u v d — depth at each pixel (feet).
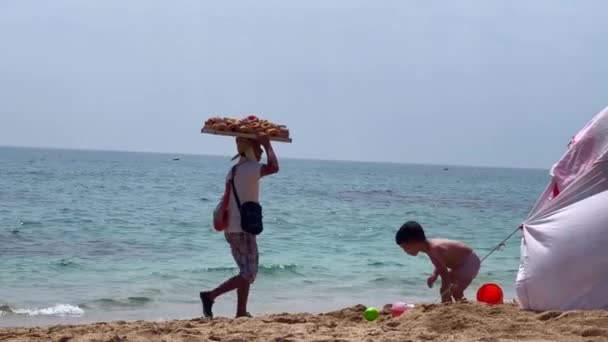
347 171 472.44
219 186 174.91
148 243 63.36
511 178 484.33
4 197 110.32
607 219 22.53
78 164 341.62
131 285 43.21
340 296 41.52
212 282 44.75
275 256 58.13
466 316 21.56
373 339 19.57
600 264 22.18
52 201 105.70
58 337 21.27
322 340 19.51
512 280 47.55
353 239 72.28
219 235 70.74
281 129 25.76
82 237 65.87
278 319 24.27
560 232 23.03
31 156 536.42
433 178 376.48
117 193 131.95
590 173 23.75
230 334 20.74
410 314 23.13
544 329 19.95
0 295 39.34
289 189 182.60
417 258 57.93
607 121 24.43
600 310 21.75
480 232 85.81
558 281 22.71
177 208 102.42
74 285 42.83
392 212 112.57
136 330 22.18
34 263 50.31
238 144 25.85
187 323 23.49
